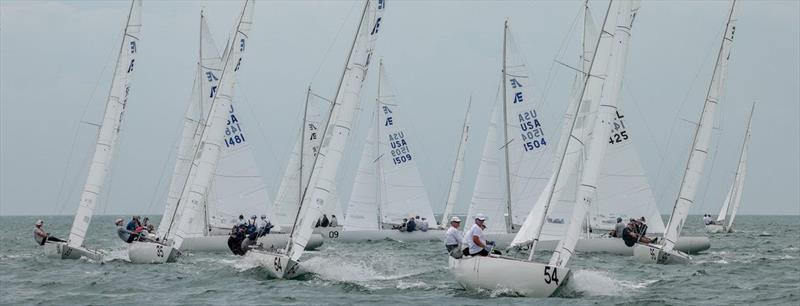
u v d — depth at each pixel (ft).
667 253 458.09
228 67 464.24
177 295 321.52
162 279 370.32
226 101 460.55
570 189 425.69
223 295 319.27
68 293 330.34
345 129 360.07
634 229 492.13
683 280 370.73
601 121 294.66
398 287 339.16
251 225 491.72
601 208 538.47
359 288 335.26
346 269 386.73
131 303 302.45
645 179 536.42
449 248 326.03
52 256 472.44
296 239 362.74
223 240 541.75
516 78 581.94
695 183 463.01
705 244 561.84
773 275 396.16
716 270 420.77
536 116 579.89
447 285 343.26
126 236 497.46
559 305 282.77
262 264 377.09
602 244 521.65
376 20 367.25
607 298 302.45
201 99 561.02
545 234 428.15
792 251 601.21
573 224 293.43
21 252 565.12
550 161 577.43
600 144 293.84
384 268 415.64
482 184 606.55
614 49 297.33
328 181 359.05
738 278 382.22
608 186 538.47
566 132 499.10
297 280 362.74
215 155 457.27
